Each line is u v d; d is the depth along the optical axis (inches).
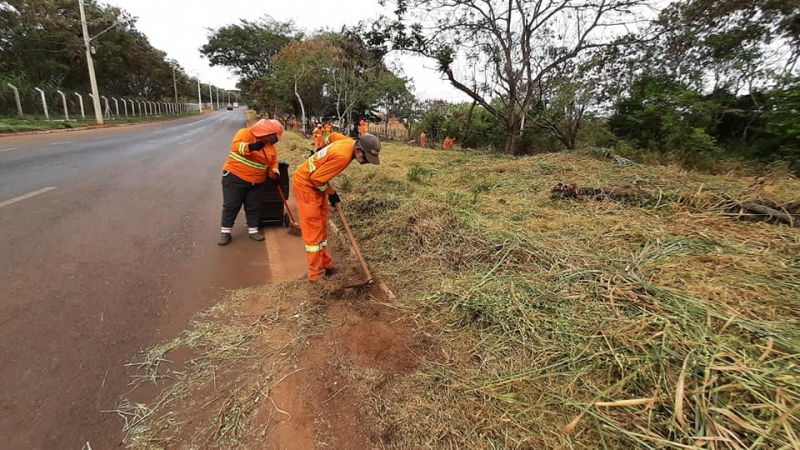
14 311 100.8
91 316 101.4
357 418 72.1
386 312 106.7
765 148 355.3
